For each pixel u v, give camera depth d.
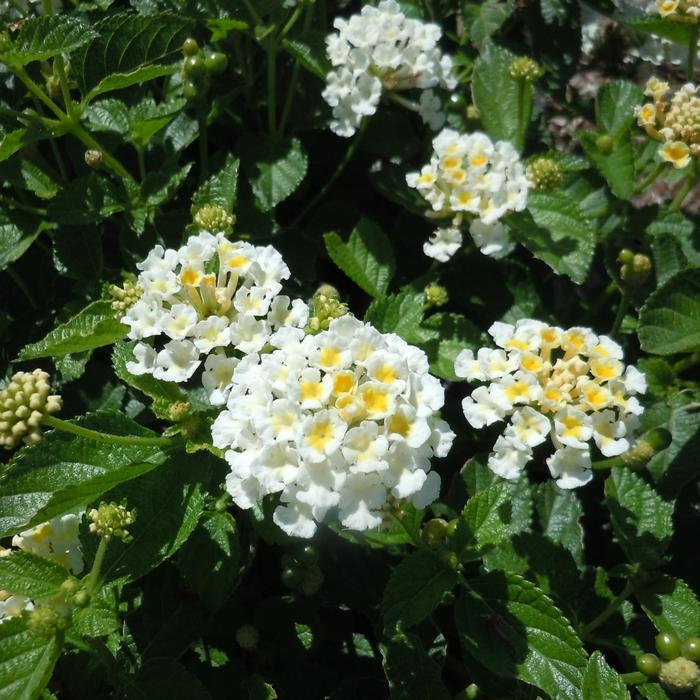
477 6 0.25
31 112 0.21
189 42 0.20
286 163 0.23
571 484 0.16
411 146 0.24
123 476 0.16
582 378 0.16
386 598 0.16
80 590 0.15
